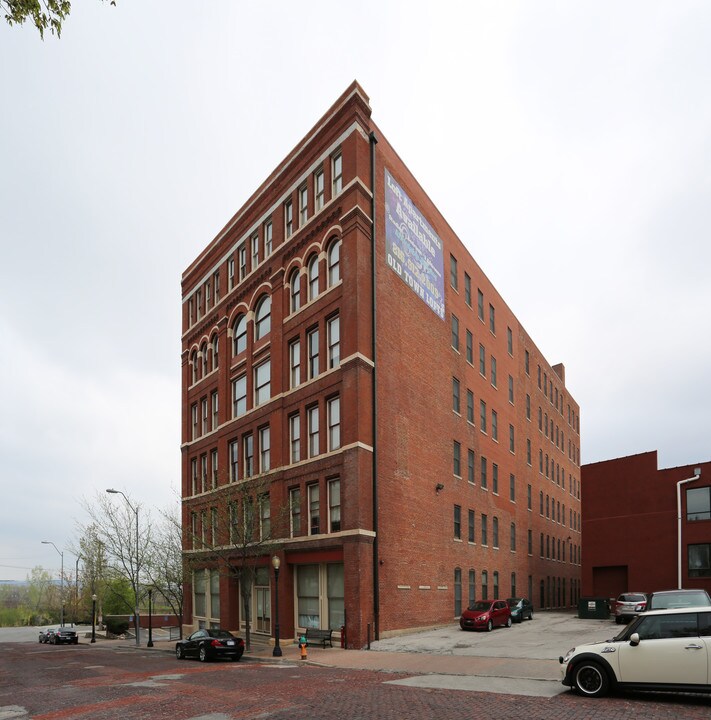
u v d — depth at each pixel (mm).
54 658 34031
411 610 31375
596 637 26641
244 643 29109
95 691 17953
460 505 39250
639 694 13789
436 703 13680
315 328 33469
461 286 43906
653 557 39906
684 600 20406
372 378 30562
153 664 26781
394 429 32031
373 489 29484
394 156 35344
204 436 44500
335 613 29844
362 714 12594
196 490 45344
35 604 131250
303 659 24625
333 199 32500
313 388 32469
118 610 69875
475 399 44125
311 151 35125
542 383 64188
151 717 13227
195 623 43656
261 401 37719
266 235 39438
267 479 34125
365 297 30828
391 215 34156
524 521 52688
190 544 43125
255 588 35656
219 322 43688
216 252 45375
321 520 30578
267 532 33688
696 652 12758
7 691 18844
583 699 13500
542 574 56188
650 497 40688
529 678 17203
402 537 31453
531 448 57438
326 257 33031
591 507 42906
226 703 14672
